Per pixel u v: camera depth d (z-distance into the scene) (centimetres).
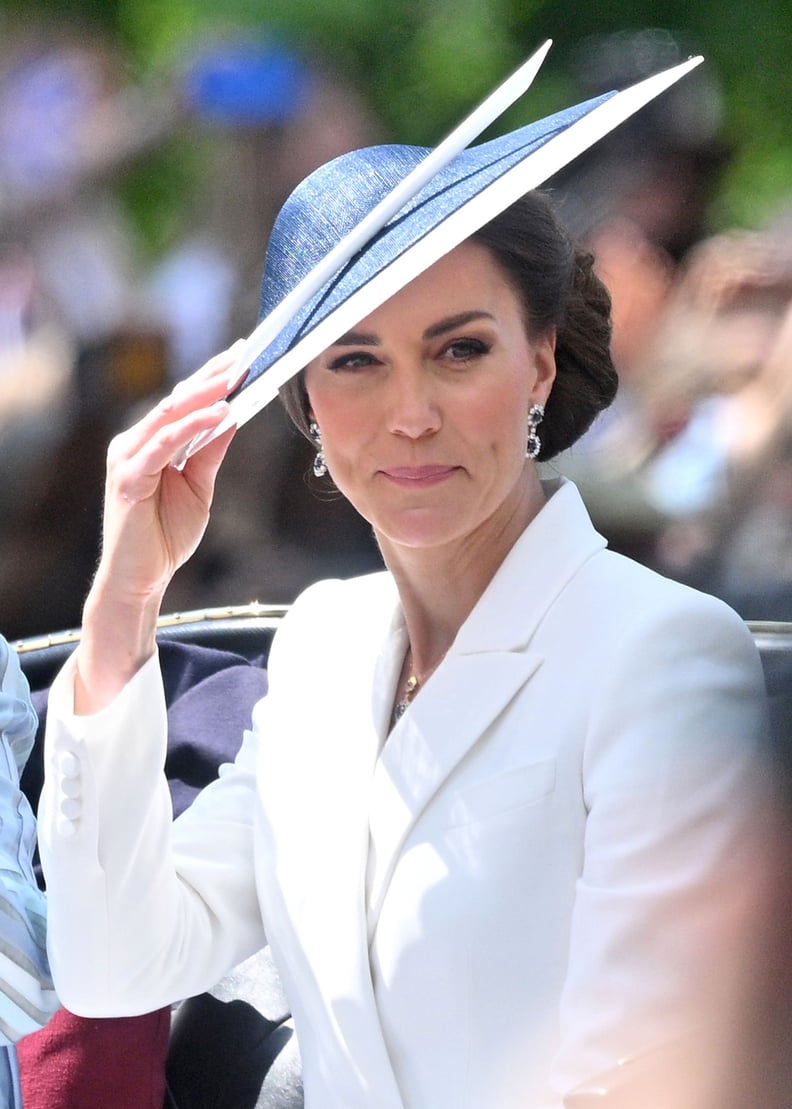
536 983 764
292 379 872
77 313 2262
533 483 869
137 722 841
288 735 899
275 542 2056
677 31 2509
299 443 2045
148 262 2319
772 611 754
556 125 762
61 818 841
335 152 2366
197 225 2331
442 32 2494
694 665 760
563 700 785
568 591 814
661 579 802
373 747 861
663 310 1814
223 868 919
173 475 839
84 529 2116
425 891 791
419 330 782
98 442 2152
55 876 848
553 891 767
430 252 697
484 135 2542
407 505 811
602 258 1848
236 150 2347
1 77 2369
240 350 804
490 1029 768
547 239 805
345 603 941
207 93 2355
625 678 762
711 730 739
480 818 786
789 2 2466
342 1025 812
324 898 835
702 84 2005
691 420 1719
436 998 782
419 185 727
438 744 813
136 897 855
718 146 1959
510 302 798
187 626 1182
